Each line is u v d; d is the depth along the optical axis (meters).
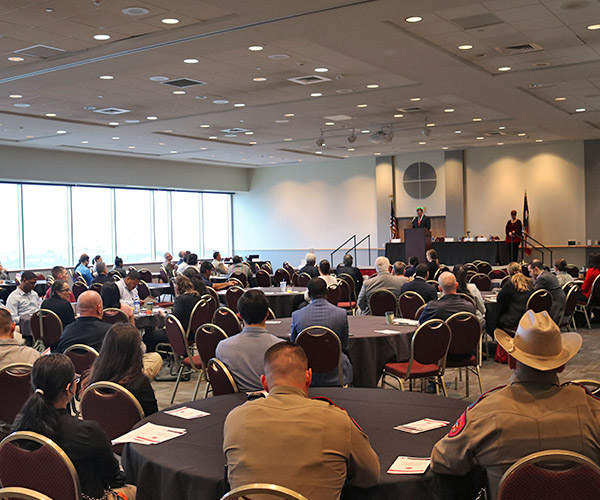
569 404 2.34
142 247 21.86
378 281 8.58
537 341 2.37
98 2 6.52
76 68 8.93
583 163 18.73
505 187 19.84
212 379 4.09
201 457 2.71
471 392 6.81
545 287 9.03
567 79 10.46
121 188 21.11
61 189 19.39
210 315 7.48
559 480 2.14
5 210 18.03
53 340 7.36
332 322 5.32
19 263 18.34
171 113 12.98
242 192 24.72
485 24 7.63
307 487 2.20
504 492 2.20
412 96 11.64
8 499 2.18
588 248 18.53
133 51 8.14
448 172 20.52
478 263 15.63
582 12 7.31
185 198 23.42
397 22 7.41
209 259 24.27
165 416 3.32
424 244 16.67
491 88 10.98
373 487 2.41
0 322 4.48
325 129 15.52
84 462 2.64
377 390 3.77
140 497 2.71
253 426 2.31
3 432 4.09
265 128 15.15
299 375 2.50
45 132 14.99
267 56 8.82
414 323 6.71
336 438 2.29
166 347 7.84
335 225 22.98
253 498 2.15
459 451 2.41
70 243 19.58
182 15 6.94
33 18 6.98
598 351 8.98
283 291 10.94
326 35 7.60
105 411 3.47
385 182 21.61
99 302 5.36
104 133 15.25
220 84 10.46
